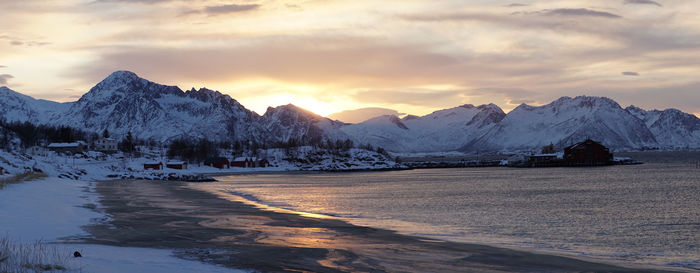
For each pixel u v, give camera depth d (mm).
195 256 27094
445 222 54156
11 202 47781
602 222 55156
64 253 23984
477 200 85250
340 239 36375
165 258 25859
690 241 42938
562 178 170250
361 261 27547
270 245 31766
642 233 47406
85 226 37469
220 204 65688
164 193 86438
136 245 30328
